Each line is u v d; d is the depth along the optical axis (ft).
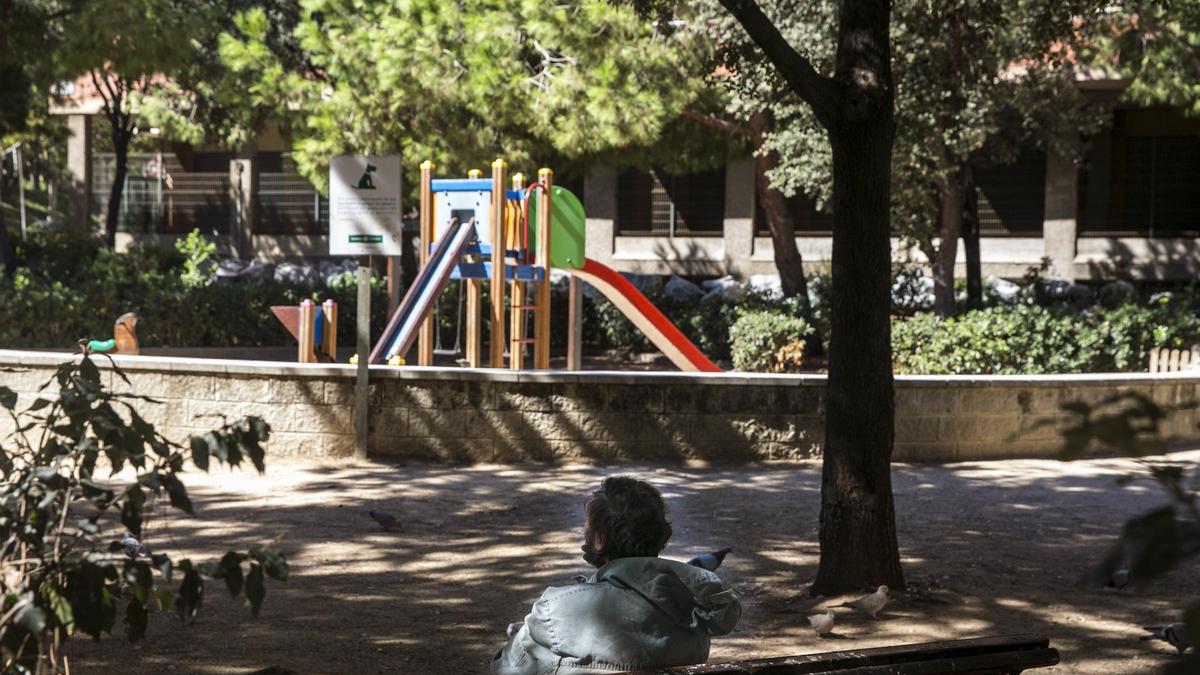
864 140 22.91
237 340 80.38
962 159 65.67
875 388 23.45
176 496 10.30
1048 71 71.46
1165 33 67.82
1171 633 19.10
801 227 109.50
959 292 87.71
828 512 23.95
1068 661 19.86
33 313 72.38
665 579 11.02
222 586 24.02
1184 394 45.39
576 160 83.82
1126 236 100.63
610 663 10.73
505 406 40.27
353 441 40.06
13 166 140.05
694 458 40.96
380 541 28.50
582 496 34.53
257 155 125.80
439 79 64.69
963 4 54.85
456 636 20.99
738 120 81.76
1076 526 31.42
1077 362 61.82
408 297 49.37
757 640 21.06
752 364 71.46
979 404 42.91
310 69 90.27
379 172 38.86
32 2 83.10
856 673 10.57
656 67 62.64
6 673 9.61
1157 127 100.78
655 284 89.61
